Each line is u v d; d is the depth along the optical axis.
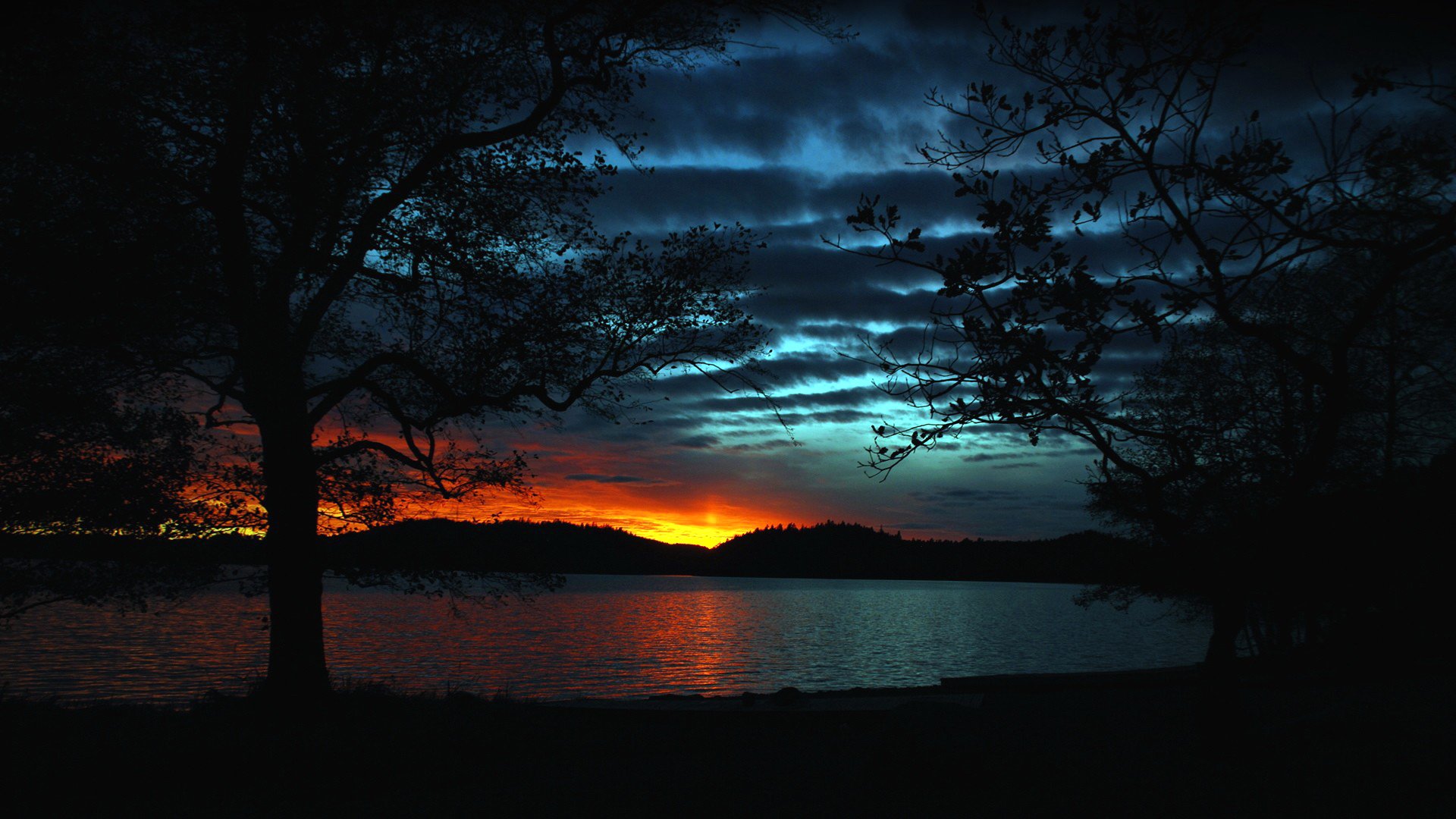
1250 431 11.27
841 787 7.81
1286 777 7.19
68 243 10.16
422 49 11.46
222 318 12.75
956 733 8.23
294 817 7.41
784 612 124.00
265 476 12.74
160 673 35.59
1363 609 16.59
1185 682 15.94
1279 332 7.50
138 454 12.70
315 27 11.14
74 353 11.37
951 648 63.91
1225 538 8.55
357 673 41.34
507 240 13.56
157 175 10.73
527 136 13.27
